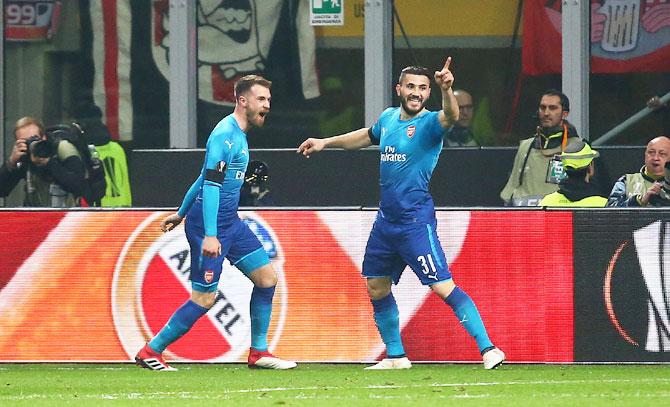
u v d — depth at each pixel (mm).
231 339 39750
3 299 40312
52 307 40219
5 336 40312
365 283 39375
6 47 58594
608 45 54094
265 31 57062
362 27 56312
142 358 38344
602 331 38875
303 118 56906
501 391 32594
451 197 52125
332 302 39469
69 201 48438
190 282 39812
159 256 39938
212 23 57375
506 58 54969
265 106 37656
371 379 35594
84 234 40125
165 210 39938
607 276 38812
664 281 38688
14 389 34062
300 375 36812
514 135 55000
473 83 55156
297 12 56781
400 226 36938
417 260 36844
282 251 39562
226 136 37125
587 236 38844
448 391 32625
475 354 39219
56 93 58594
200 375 37031
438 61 55500
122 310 40062
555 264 38938
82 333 40156
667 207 38781
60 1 58500
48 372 38312
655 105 53219
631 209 38750
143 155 53031
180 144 57125
